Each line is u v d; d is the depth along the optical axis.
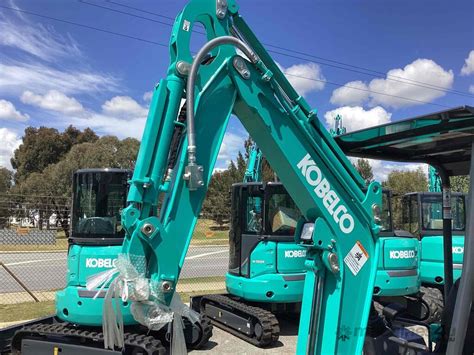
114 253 5.34
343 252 2.96
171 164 2.43
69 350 5.36
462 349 2.79
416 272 7.15
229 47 2.60
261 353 6.05
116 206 5.61
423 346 3.45
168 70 2.47
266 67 2.73
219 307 7.30
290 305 7.00
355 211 3.02
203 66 2.53
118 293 2.29
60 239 17.22
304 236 2.93
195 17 2.50
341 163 3.00
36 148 46.00
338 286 2.93
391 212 7.44
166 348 5.64
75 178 5.74
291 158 2.79
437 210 8.09
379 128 3.17
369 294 3.01
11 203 15.55
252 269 6.73
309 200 2.89
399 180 34.53
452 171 4.02
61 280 12.63
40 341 5.52
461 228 7.16
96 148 32.62
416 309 6.79
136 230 2.28
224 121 2.57
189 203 2.42
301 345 3.00
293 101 2.85
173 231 2.36
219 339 6.68
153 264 2.34
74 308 5.28
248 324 6.49
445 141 3.51
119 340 2.31
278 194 6.80
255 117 2.71
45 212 16.03
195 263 16.53
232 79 2.61
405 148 3.80
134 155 33.28
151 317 2.29
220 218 16.08
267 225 6.70
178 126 2.45
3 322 7.43
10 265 15.29
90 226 5.48
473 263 2.77
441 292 7.24
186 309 2.50
